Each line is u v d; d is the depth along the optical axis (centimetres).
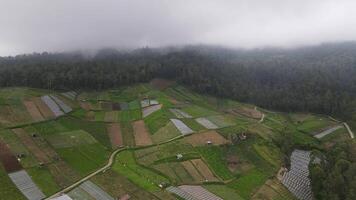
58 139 14662
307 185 13225
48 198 10431
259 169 13725
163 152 14188
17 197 10156
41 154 13000
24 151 12888
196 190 11656
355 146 15250
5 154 12300
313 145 17188
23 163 12025
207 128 17075
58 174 11888
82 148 14200
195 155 14012
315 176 12419
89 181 11681
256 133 16812
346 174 12212
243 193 11838
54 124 16300
